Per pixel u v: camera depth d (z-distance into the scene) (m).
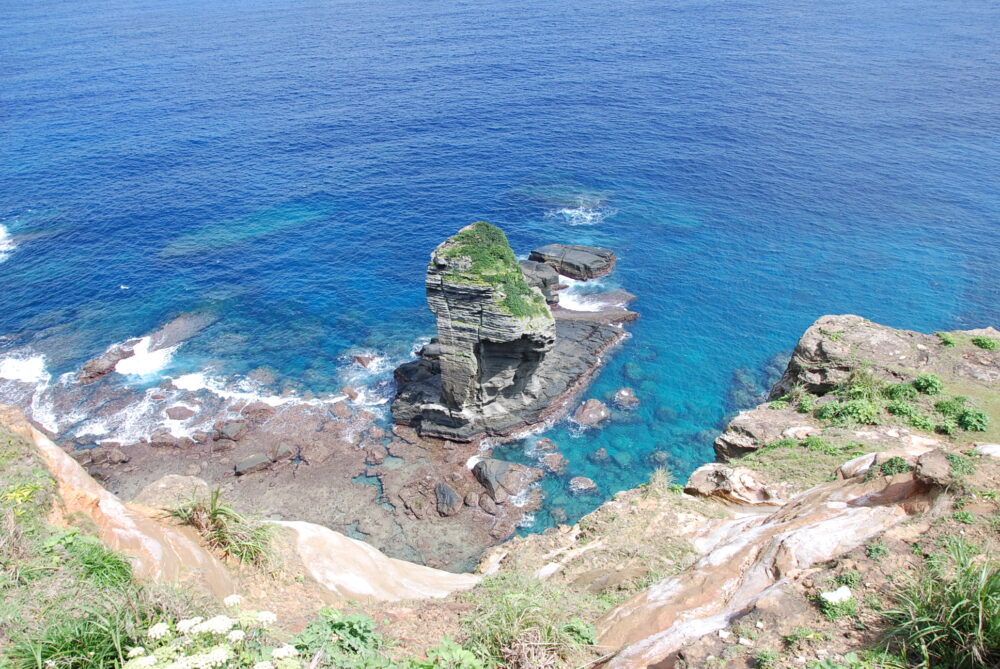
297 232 68.06
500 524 37.97
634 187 75.00
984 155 77.00
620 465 41.88
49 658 10.68
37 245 65.81
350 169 81.00
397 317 55.94
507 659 13.43
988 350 31.45
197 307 57.19
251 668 11.16
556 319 53.66
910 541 13.88
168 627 11.12
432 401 44.78
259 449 42.84
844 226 65.44
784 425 28.69
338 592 18.38
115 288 59.75
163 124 96.06
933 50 118.50
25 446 15.66
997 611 10.41
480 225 40.59
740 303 56.00
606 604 17.77
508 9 182.75
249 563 17.50
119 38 155.75
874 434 25.88
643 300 56.94
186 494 19.84
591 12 172.38
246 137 90.94
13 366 50.25
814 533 15.04
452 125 93.62
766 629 12.28
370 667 12.45
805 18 152.50
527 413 45.31
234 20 179.75
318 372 50.00
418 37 148.75
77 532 14.09
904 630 11.39
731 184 74.50
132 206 73.06
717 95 101.12
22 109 102.38
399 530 37.53
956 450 16.94
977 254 59.81
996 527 13.48
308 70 122.44
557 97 103.25
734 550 16.72
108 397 47.28
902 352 31.81
